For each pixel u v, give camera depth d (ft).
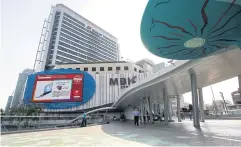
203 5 18.39
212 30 22.66
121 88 155.63
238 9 19.17
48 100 152.15
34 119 46.21
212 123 54.03
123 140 24.07
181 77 51.60
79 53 301.02
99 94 154.61
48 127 52.42
